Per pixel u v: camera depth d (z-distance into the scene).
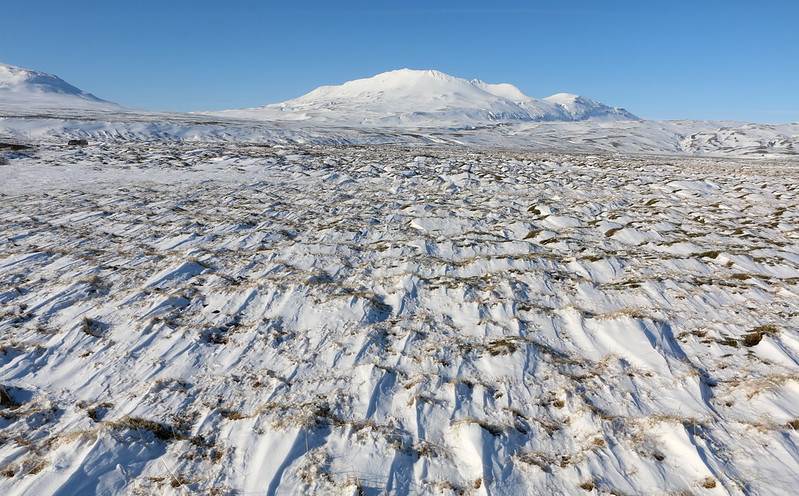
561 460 4.88
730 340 7.10
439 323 7.95
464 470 4.76
